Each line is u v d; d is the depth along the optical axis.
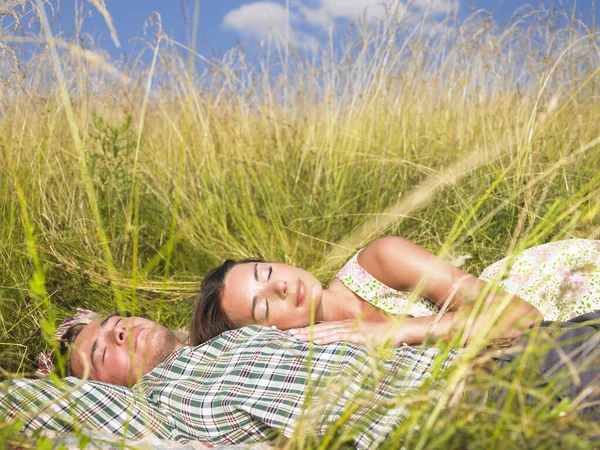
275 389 1.93
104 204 3.66
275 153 4.59
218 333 2.50
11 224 2.90
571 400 1.50
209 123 4.67
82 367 2.35
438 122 4.67
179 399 2.00
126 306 3.01
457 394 1.56
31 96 3.16
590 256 2.42
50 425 1.84
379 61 4.58
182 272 3.58
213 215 4.01
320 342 2.20
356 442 1.63
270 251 3.75
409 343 2.24
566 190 3.24
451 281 2.41
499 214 3.30
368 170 4.22
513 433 1.26
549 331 1.67
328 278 3.45
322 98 4.78
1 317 2.51
